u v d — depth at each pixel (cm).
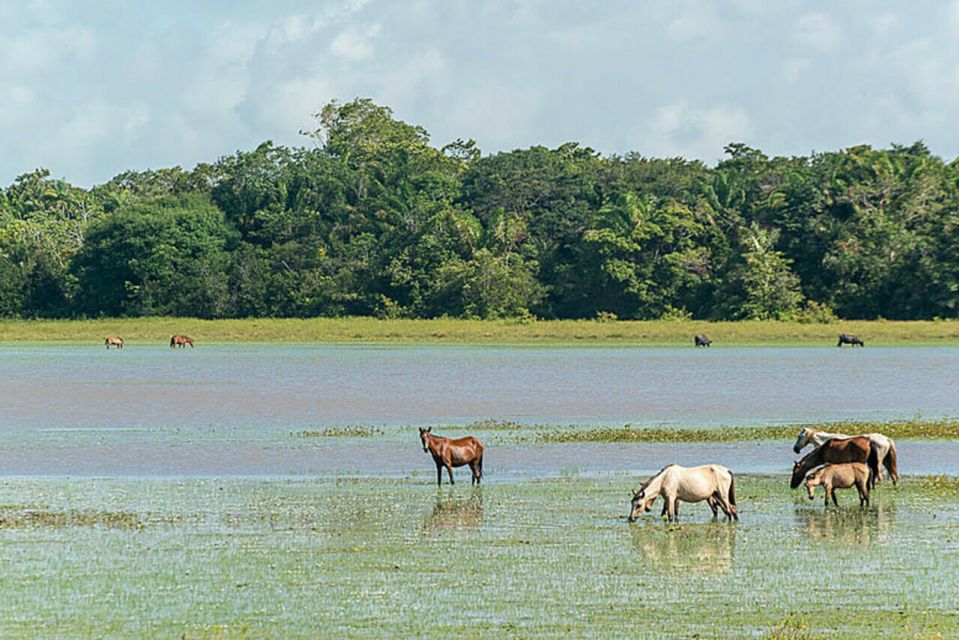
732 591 3781
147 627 3450
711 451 6800
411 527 4716
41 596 3747
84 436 7525
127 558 4206
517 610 3588
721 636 3338
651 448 6925
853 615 3525
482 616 3531
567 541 4472
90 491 5544
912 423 7962
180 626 3456
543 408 9269
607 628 3412
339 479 5903
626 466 6291
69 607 3634
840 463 5262
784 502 5250
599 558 4206
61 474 6062
